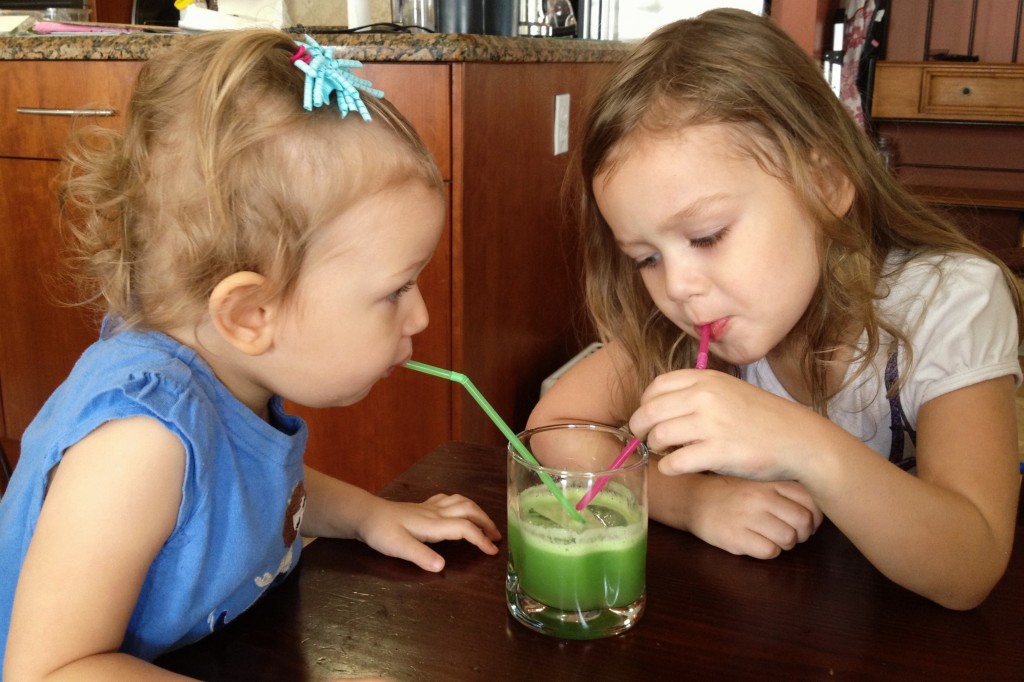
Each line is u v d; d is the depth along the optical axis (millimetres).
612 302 1105
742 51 888
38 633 592
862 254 946
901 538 728
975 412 891
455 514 827
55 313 2262
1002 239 3854
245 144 655
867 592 713
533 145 2062
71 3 2672
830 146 915
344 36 1778
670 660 619
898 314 971
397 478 932
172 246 686
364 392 762
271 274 672
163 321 705
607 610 643
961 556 717
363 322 710
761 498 814
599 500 652
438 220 736
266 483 748
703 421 741
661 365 1095
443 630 657
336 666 613
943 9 4043
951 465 846
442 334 1860
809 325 998
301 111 670
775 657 622
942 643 643
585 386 1123
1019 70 3758
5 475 1040
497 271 1972
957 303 944
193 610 699
